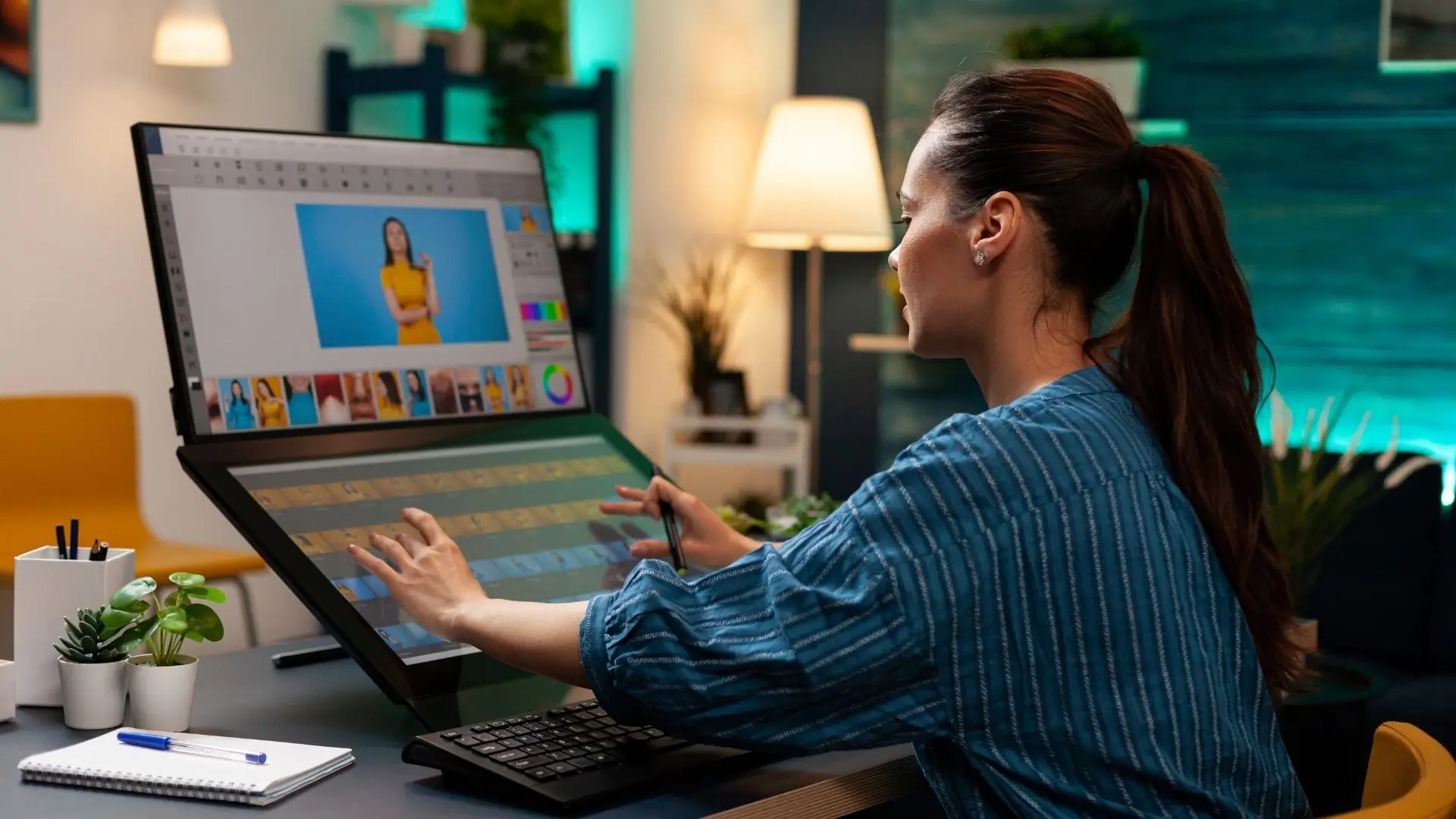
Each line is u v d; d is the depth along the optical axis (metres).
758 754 1.11
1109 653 0.95
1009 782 0.96
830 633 0.94
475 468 1.40
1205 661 0.98
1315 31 4.01
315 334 1.32
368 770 1.06
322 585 1.17
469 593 1.16
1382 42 3.94
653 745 1.09
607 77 4.01
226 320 1.26
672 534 1.40
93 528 3.04
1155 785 0.95
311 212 1.35
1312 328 4.05
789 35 4.61
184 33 3.19
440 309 1.44
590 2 4.16
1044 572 0.94
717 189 4.44
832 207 4.09
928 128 1.10
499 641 1.09
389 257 1.40
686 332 4.36
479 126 4.12
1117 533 0.96
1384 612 3.04
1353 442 2.37
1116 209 1.04
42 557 1.22
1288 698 2.08
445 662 1.21
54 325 3.22
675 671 0.96
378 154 1.43
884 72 4.50
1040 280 1.05
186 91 3.43
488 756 1.02
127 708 1.21
